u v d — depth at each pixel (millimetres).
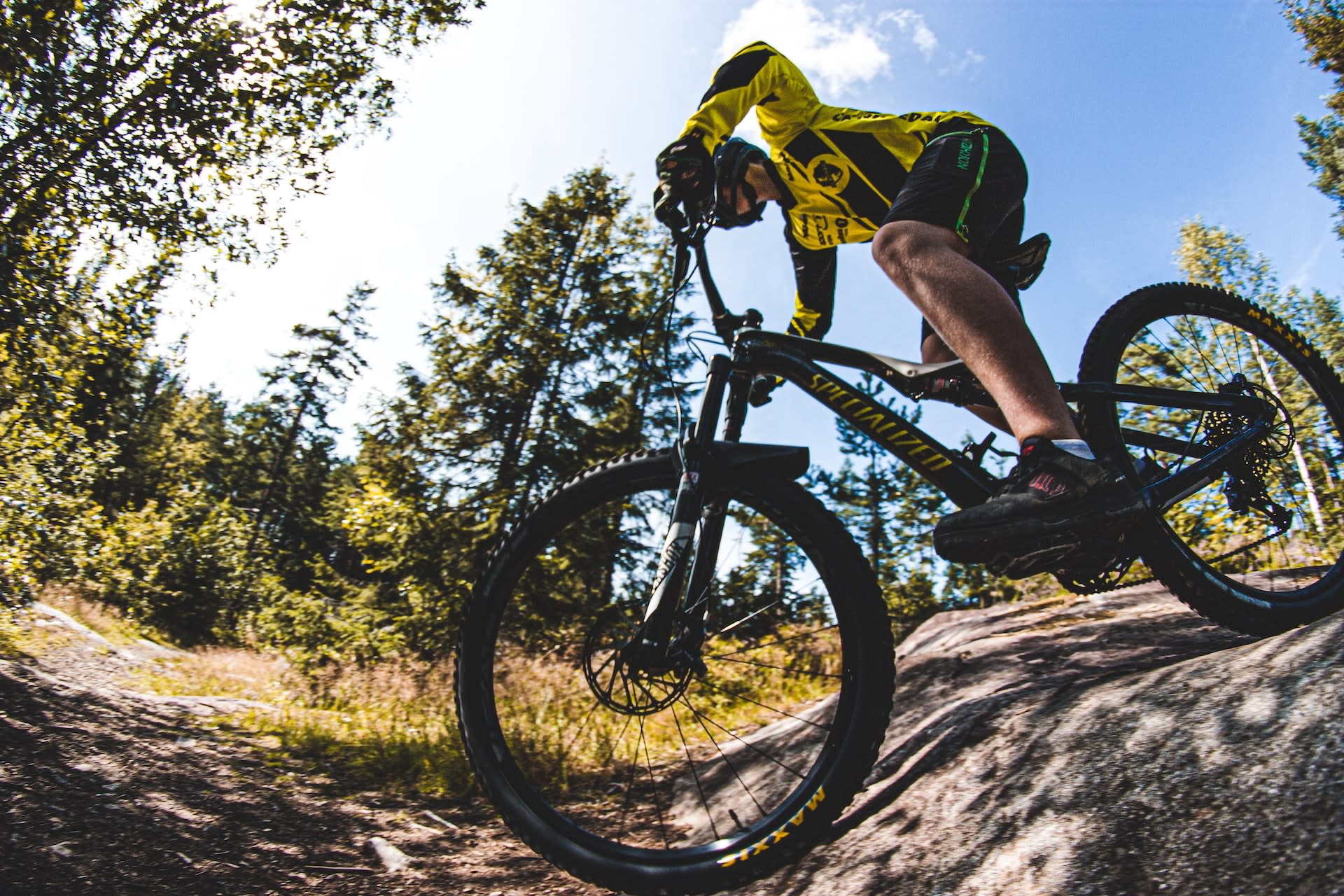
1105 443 1449
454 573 9281
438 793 3768
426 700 5754
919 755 1853
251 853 2350
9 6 5199
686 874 1229
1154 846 1027
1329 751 950
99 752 3184
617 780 3740
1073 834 1148
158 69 5902
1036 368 1207
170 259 6301
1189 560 1419
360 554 10320
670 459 1386
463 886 2297
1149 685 1413
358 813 3184
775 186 1670
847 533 1267
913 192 1373
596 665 1374
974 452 1373
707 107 1447
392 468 10273
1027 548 1161
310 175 6766
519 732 4000
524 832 1308
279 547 30844
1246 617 1439
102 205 5801
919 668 2736
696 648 1294
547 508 1402
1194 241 15461
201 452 32781
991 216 1385
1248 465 1550
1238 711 1146
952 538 1234
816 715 3125
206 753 3838
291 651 8836
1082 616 2781
